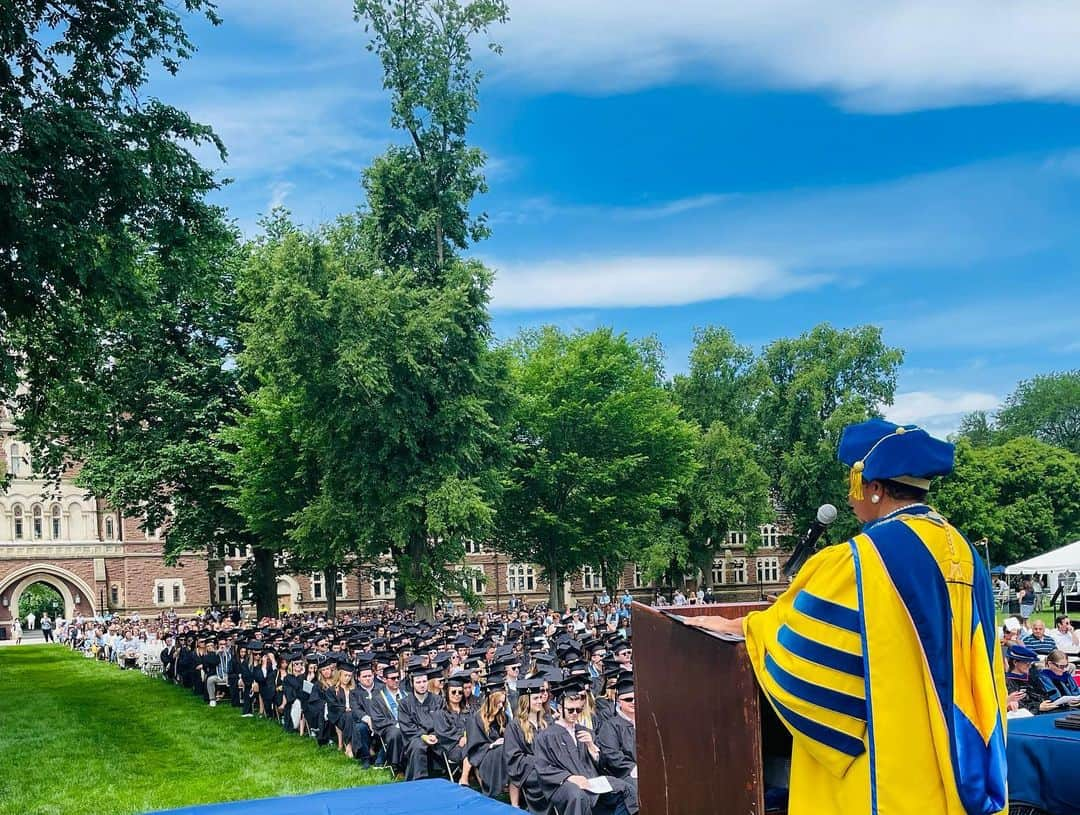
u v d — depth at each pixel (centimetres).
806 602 267
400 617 3122
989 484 6178
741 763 292
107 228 1650
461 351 3009
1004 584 4378
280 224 3762
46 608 7125
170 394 3406
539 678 964
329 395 2873
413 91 3089
